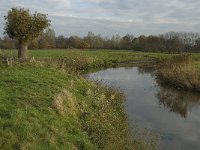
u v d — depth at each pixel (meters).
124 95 26.78
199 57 66.56
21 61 25.83
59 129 12.05
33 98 14.66
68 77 23.58
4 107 12.60
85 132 13.16
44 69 24.62
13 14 26.91
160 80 38.03
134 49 113.62
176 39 117.25
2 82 17.41
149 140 15.86
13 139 10.05
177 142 16.78
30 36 27.44
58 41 104.56
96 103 18.55
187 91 31.22
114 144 12.88
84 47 100.38
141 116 21.41
